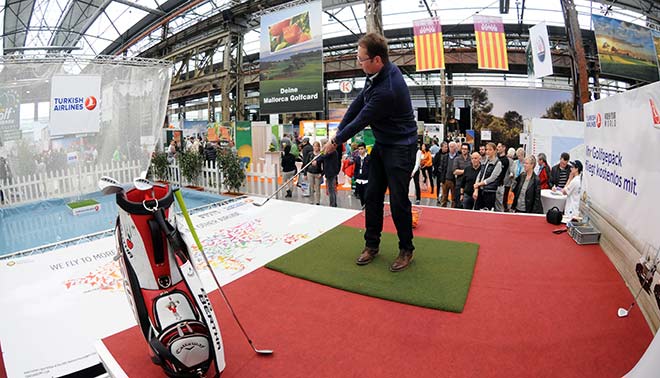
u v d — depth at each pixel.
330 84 25.58
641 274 2.04
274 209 4.52
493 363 1.59
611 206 2.71
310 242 3.21
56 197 7.36
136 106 7.59
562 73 16.91
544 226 3.65
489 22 9.58
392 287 2.29
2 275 2.78
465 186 6.54
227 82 13.23
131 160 7.71
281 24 7.68
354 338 1.80
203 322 1.46
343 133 2.41
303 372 1.56
